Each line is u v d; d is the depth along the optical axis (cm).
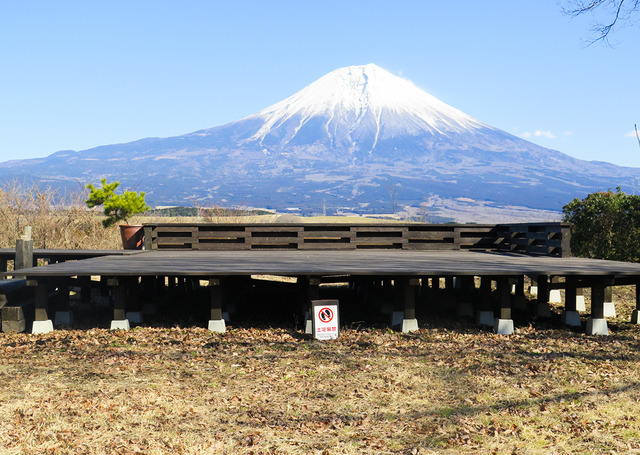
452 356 920
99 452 557
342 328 1178
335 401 705
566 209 1936
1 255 1591
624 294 1588
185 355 920
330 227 1758
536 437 597
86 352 942
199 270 1097
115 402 690
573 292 1197
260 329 1158
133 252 1554
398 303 1193
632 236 1725
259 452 562
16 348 976
